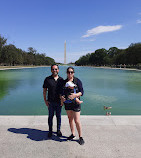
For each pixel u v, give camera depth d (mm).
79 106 2996
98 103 7219
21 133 3352
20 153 2633
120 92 10047
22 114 5711
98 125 3734
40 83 14492
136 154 2621
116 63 74875
